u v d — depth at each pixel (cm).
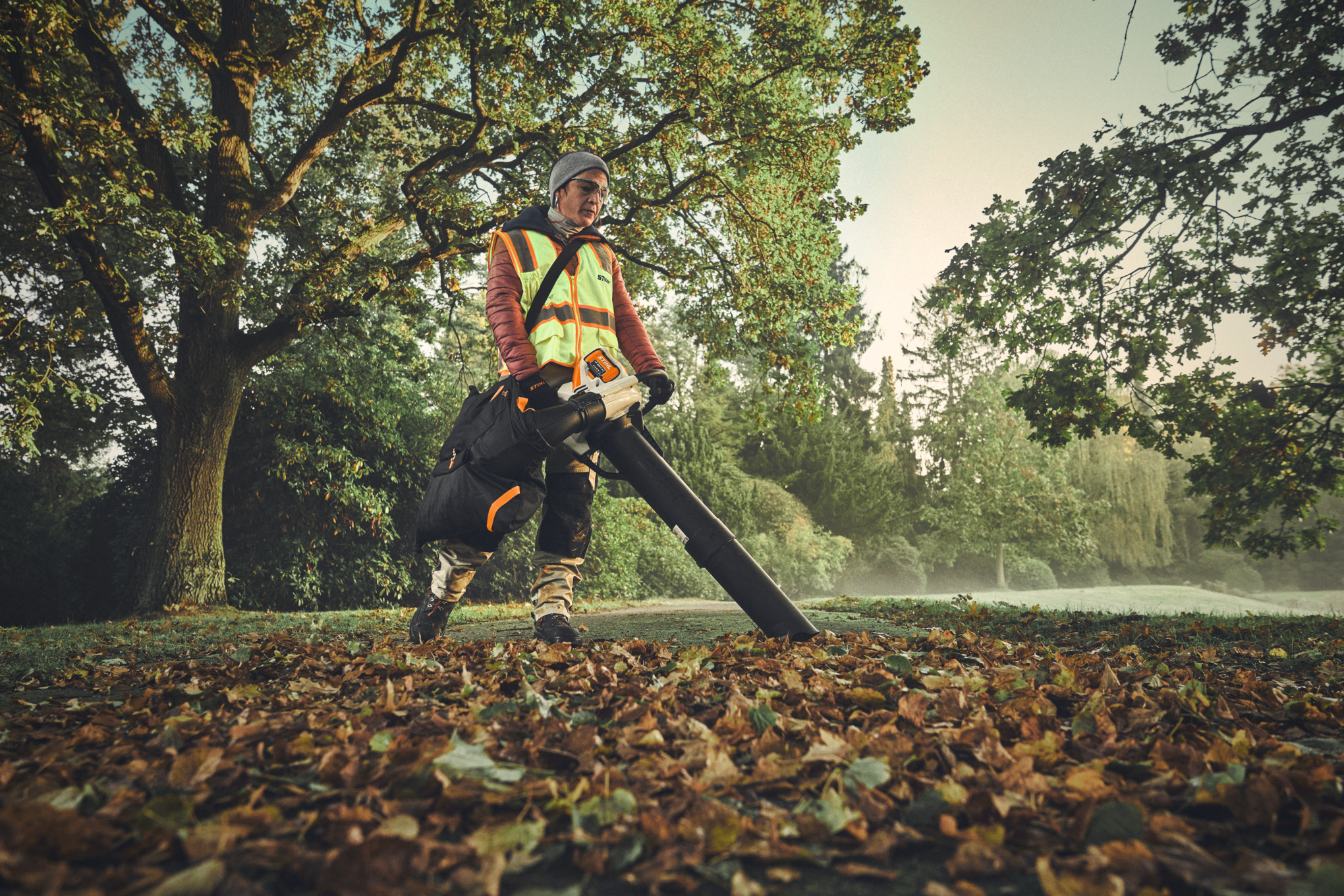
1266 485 798
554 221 299
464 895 78
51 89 702
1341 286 782
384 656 271
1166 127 812
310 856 87
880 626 445
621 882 87
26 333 841
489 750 134
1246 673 247
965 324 919
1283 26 744
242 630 518
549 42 780
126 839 94
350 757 123
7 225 988
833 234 1097
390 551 1304
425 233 1030
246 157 965
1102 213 829
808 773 123
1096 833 96
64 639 467
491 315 279
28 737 160
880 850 94
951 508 3269
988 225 882
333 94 1124
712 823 98
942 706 169
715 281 1138
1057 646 365
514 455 262
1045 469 3111
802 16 915
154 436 1308
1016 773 116
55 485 1569
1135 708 173
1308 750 145
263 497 1158
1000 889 85
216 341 918
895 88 921
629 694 184
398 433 1307
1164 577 3550
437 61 1026
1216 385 831
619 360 293
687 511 276
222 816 97
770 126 888
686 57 877
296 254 1196
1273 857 94
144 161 910
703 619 527
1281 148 786
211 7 999
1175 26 779
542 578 308
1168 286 837
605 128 998
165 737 141
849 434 3325
